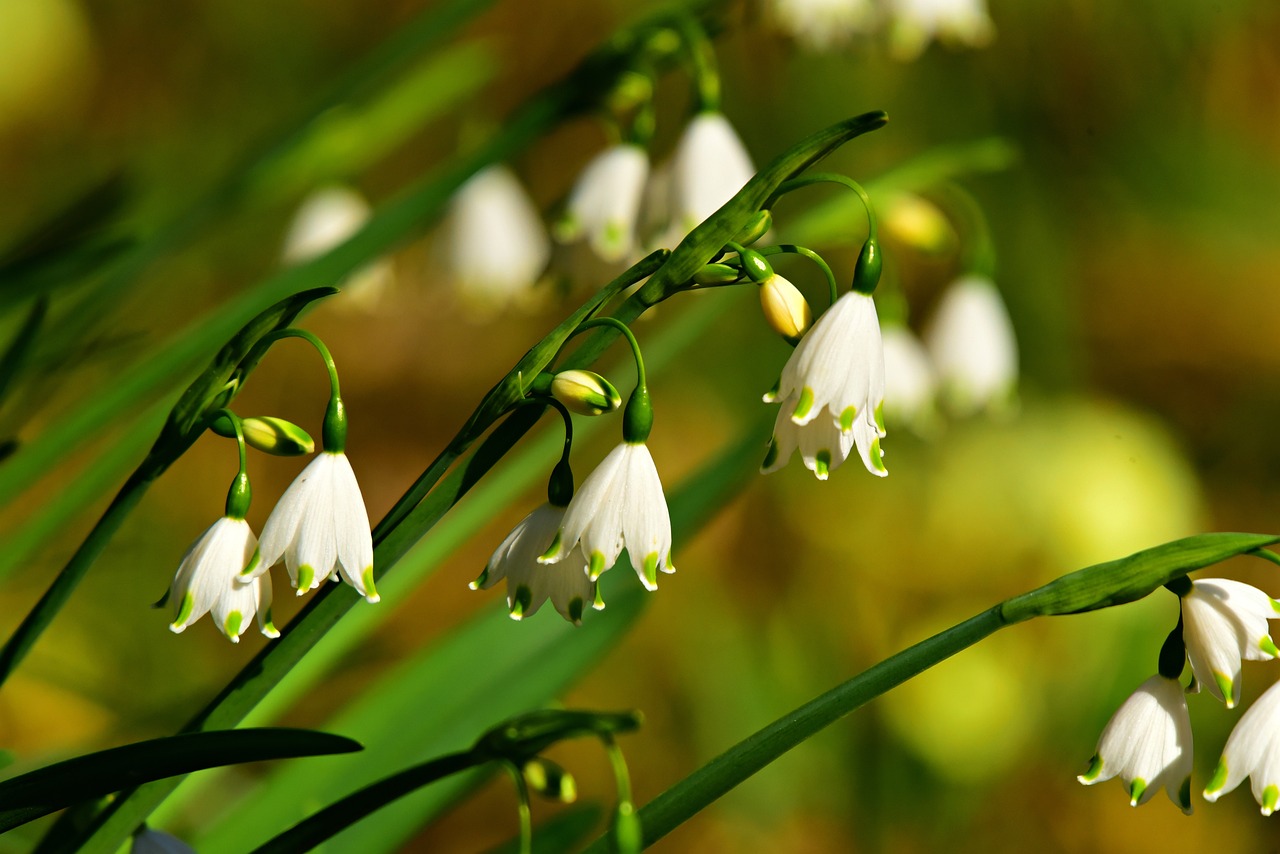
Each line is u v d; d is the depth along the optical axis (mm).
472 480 718
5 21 1704
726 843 1501
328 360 713
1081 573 709
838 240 870
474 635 833
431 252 1049
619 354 1701
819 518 1684
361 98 894
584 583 723
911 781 1538
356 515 712
